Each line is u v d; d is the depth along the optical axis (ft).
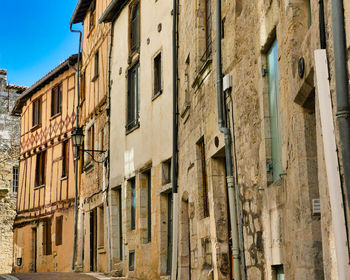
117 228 55.77
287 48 20.39
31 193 83.61
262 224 24.39
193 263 36.96
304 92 18.85
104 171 59.11
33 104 86.43
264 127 24.31
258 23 24.84
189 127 38.37
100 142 62.54
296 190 19.51
